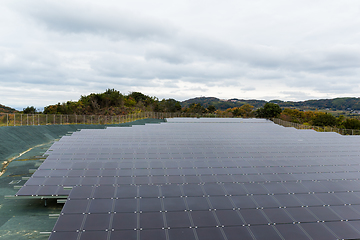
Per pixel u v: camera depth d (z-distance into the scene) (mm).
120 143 28453
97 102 104625
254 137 34219
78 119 64562
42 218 16172
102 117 72750
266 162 21281
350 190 15523
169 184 16281
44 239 13914
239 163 20906
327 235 11047
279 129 44594
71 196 14156
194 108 140250
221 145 28109
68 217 12000
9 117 45031
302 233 11172
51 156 22516
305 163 21219
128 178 17328
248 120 84500
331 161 21953
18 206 17781
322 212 12875
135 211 12664
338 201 14039
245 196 14500
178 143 28969
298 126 81062
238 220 12070
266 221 12008
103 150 24922
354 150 26453
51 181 16953
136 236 10773
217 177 17625
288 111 130750
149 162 20969
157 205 13328
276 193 14953
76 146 26703
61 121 57844
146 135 34094
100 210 12688
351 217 12445
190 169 19266
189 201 13820
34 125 47188
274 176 17922
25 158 31625
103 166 19875
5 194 20297
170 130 39656
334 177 17859
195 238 10758
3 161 29812
